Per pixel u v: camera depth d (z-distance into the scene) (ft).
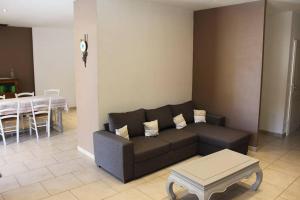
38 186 11.11
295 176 12.07
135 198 10.19
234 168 9.57
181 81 17.48
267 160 13.91
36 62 26.08
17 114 16.92
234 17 15.40
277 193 10.57
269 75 18.33
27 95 22.94
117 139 11.56
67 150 15.53
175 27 16.40
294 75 18.24
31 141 17.26
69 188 10.95
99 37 12.65
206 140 14.02
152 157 12.13
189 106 17.08
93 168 12.94
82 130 14.76
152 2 14.76
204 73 17.47
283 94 17.78
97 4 12.36
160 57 15.81
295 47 17.69
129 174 11.39
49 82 27.20
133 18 13.96
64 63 27.99
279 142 17.02
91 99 13.60
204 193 8.42
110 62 13.28
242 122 15.75
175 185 11.21
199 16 17.25
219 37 16.30
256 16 14.42
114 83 13.62
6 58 24.64
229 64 15.99
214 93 17.06
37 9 16.57
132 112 14.02
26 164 13.43
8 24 23.54
